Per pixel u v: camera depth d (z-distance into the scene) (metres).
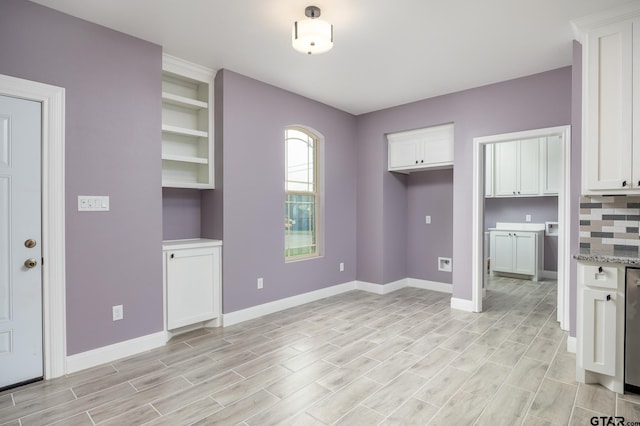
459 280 4.11
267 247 3.94
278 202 4.07
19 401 2.14
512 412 2.02
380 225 4.91
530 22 2.65
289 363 2.67
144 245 2.92
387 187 4.96
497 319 3.72
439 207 5.04
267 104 3.93
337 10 2.49
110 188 2.72
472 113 4.03
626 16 2.41
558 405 2.09
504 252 5.86
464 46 3.04
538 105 3.58
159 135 3.03
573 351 2.87
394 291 5.04
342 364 2.65
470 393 2.23
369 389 2.28
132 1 2.37
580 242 2.86
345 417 1.97
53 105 2.43
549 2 2.38
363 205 5.11
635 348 2.17
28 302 2.35
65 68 2.50
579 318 2.38
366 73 3.64
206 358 2.77
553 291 4.96
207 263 3.41
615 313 2.23
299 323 3.62
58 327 2.45
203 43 3.00
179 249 3.18
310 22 2.39
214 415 2.00
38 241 2.39
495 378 2.43
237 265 3.64
